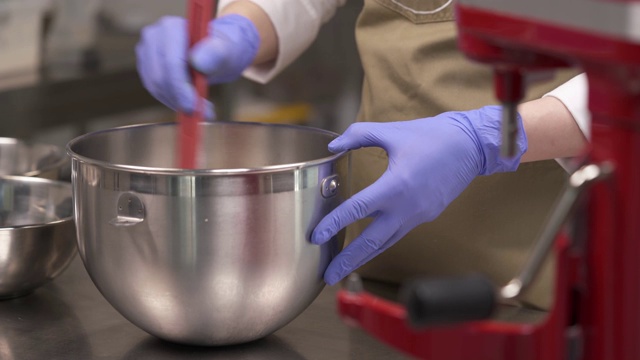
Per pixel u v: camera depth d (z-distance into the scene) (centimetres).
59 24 344
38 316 145
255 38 157
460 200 162
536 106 145
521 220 160
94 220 124
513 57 80
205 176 115
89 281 161
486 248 162
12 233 143
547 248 78
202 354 131
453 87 166
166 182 116
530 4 74
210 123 147
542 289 151
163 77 136
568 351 82
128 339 137
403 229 135
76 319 144
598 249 80
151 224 118
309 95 386
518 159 138
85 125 329
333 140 134
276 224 119
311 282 127
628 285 79
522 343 83
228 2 178
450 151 134
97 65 337
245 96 379
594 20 70
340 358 130
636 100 76
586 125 141
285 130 145
